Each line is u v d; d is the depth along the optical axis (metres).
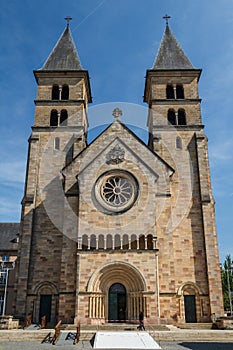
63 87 65.00
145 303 44.34
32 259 52.62
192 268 51.66
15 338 36.50
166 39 70.19
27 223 53.53
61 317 46.56
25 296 50.00
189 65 65.50
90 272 46.09
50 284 51.31
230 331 39.00
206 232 52.69
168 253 48.41
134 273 45.94
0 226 85.62
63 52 68.50
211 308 49.03
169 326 43.41
